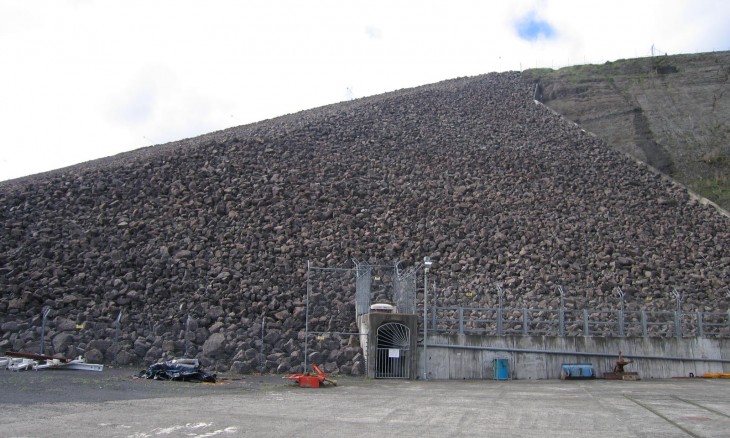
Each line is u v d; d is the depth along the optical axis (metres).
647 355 31.02
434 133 72.50
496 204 53.56
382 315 29.52
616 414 18.20
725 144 74.06
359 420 16.45
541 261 43.62
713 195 61.28
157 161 54.59
